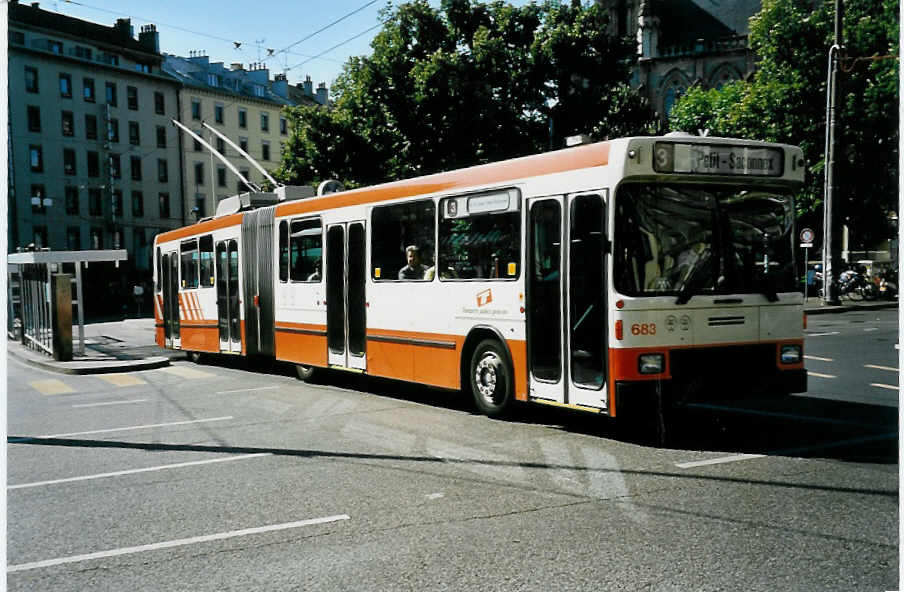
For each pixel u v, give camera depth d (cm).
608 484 643
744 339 807
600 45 3105
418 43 3089
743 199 821
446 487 646
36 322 2191
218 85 7738
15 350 2280
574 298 818
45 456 829
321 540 525
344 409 1058
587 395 802
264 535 540
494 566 467
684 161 786
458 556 486
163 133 7062
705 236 802
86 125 6469
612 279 768
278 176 3247
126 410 1133
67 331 1867
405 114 2978
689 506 576
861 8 3850
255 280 1510
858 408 957
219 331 1681
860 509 557
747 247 818
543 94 3098
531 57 3042
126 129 6762
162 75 7069
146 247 6881
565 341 832
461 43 3119
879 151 3875
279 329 1428
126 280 6569
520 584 439
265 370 1634
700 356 785
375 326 1155
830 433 814
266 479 694
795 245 845
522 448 783
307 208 1330
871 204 3988
